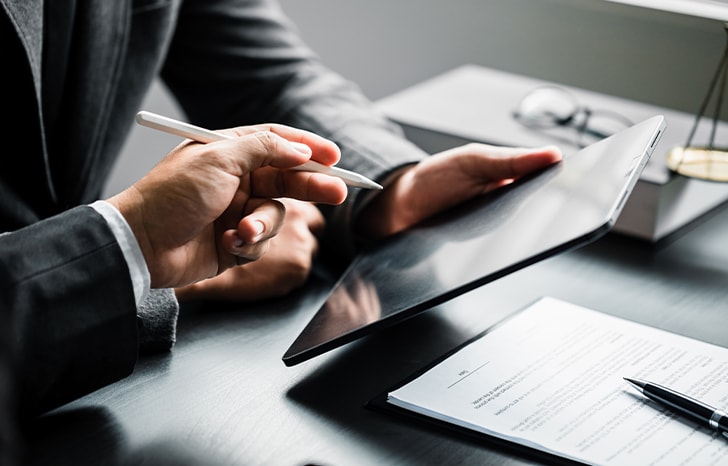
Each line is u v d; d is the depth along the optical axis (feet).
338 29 6.01
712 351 2.40
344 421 2.16
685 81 4.72
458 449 2.03
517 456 2.00
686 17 4.36
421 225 2.89
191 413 2.19
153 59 3.57
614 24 4.88
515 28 5.29
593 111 4.01
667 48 4.72
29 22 2.78
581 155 2.69
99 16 3.19
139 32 3.50
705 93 4.66
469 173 2.94
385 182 3.08
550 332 2.52
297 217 3.01
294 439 2.09
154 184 2.22
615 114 3.98
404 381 2.28
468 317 2.68
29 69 2.77
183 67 3.97
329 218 3.14
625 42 4.88
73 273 2.12
